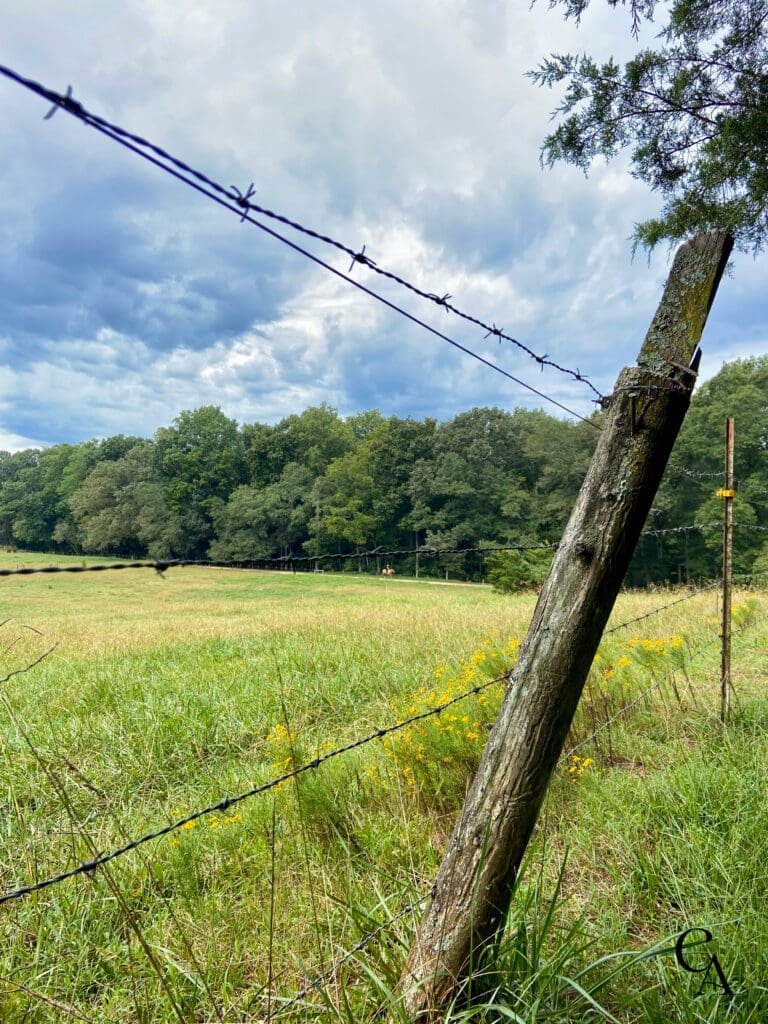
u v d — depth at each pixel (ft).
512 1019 4.14
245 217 4.02
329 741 13.39
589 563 4.59
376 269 5.31
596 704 12.59
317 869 7.55
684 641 19.12
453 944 4.41
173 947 6.48
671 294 5.05
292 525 209.77
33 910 7.22
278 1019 4.83
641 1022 4.85
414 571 191.62
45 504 289.74
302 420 251.60
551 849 7.61
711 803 8.11
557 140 12.21
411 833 8.29
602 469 4.72
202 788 11.91
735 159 11.14
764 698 12.67
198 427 250.98
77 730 14.88
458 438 192.75
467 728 10.94
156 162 3.34
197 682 20.13
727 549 11.74
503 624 28.40
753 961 5.24
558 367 7.99
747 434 109.29
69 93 2.73
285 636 29.55
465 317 6.53
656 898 6.57
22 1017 5.46
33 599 87.92
